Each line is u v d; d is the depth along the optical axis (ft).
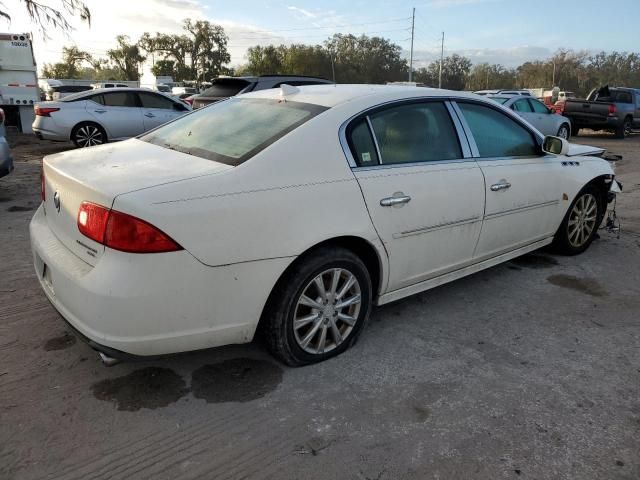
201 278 7.92
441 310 12.44
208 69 289.53
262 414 8.48
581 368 10.05
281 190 8.61
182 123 11.71
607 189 16.47
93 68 305.73
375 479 7.19
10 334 10.68
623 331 11.59
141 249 7.44
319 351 9.83
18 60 51.01
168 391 9.01
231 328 8.51
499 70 359.05
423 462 7.52
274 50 252.42
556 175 14.21
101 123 37.40
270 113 10.37
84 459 7.41
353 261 9.68
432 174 10.83
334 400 8.87
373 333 11.23
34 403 8.57
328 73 253.24
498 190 12.25
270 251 8.45
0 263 14.58
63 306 8.36
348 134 9.80
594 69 353.72
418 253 10.82
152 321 7.75
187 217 7.68
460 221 11.46
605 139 60.59
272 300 9.03
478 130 12.30
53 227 9.33
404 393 9.12
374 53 272.31
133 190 7.67
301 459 7.53
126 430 8.02
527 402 8.94
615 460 7.64
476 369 9.93
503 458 7.63
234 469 7.32
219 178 8.23
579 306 12.84
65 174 8.64
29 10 39.09
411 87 11.64
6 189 25.25
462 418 8.49
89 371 9.51
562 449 7.84
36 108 36.65
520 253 14.05
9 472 7.13
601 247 17.46
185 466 7.35
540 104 49.52
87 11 41.34
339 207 9.24
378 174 9.95
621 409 8.82
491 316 12.18
